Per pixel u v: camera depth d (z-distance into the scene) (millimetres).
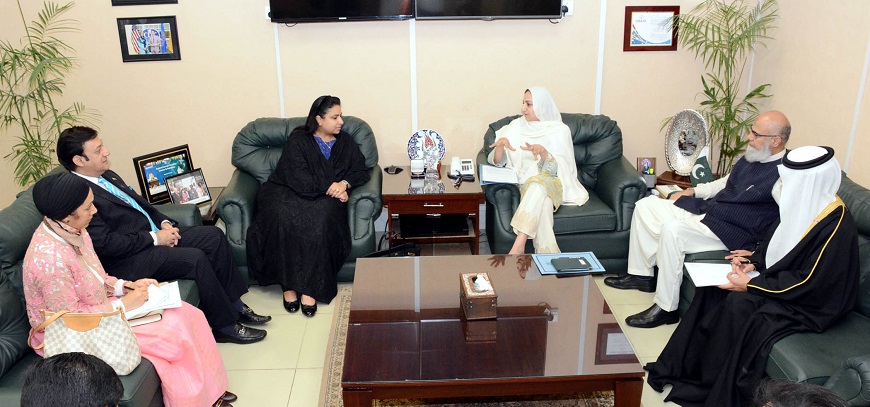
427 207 3334
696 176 3268
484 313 2193
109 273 2518
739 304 2225
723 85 3887
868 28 2836
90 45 3660
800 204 2211
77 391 1115
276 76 3781
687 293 2812
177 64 3729
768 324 2117
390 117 3895
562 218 3215
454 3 3574
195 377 2135
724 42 3814
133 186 3949
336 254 3088
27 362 2045
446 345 2053
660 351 2670
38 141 3523
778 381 1049
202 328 2270
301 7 3545
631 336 2793
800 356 1973
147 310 2107
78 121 3779
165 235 2672
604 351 2008
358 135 3574
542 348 2027
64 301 1896
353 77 3801
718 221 2768
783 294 2170
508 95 3873
